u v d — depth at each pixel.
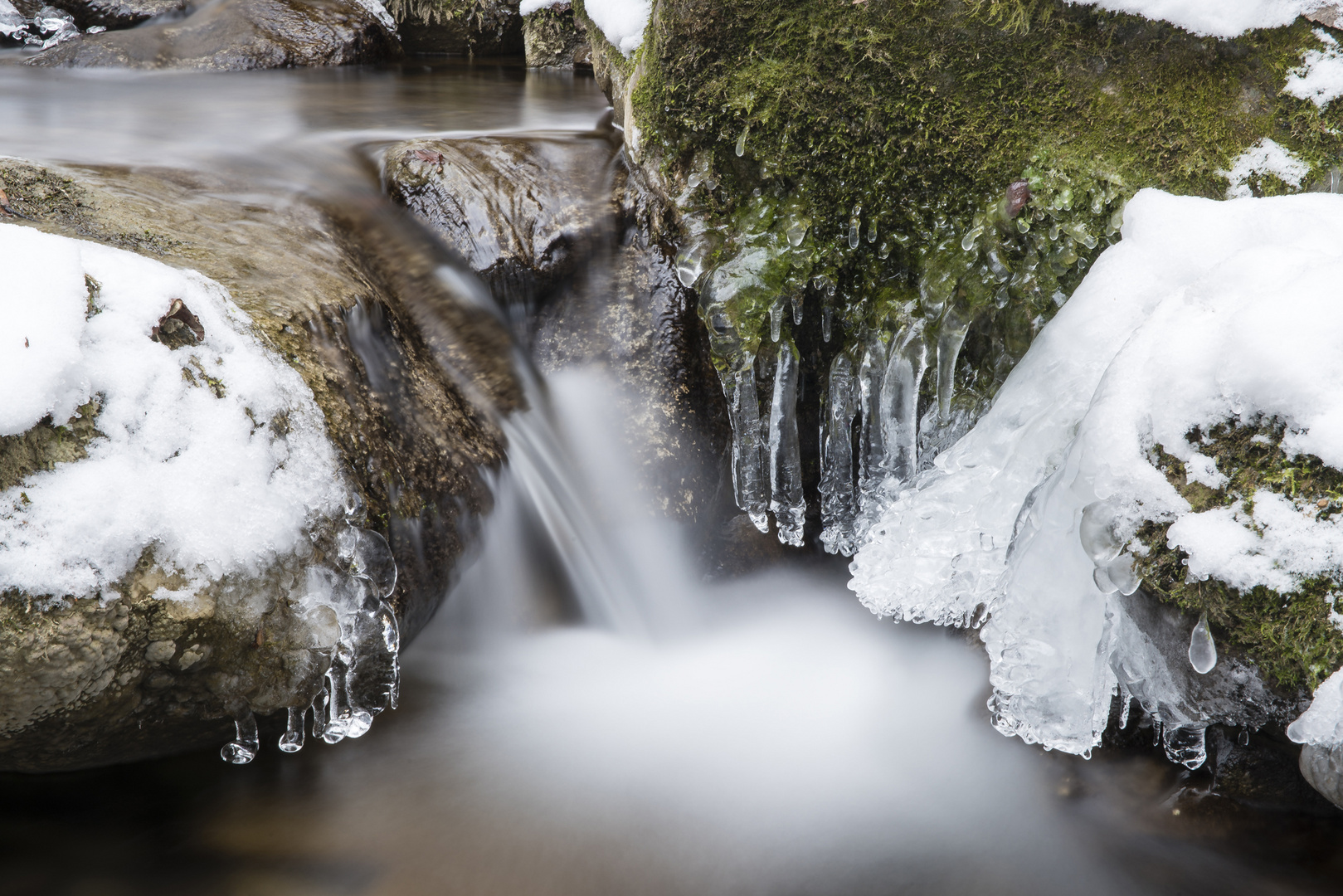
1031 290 2.87
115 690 1.85
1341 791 1.91
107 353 1.84
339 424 2.31
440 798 2.37
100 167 3.11
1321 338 1.91
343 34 7.62
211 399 1.96
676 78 2.89
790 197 2.96
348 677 2.28
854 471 3.26
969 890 2.21
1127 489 2.09
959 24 2.71
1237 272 2.13
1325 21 2.61
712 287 2.96
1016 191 2.81
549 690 2.82
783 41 2.79
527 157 3.44
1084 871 2.25
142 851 2.14
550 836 2.29
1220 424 2.00
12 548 1.66
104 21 8.16
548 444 3.12
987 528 2.65
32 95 5.21
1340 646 1.84
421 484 2.55
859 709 2.84
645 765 2.55
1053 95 2.76
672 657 3.08
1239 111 2.70
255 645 1.99
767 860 2.28
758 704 2.85
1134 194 2.73
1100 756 2.53
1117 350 2.42
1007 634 2.45
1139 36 2.69
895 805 2.45
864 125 2.84
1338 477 1.86
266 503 2.00
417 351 2.90
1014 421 2.62
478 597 2.81
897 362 2.95
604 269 3.24
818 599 3.40
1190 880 2.21
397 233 3.23
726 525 3.36
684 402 3.19
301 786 2.35
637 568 3.15
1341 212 2.27
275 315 2.32
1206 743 2.38
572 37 7.51
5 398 1.65
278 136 3.92
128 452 1.82
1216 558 1.95
